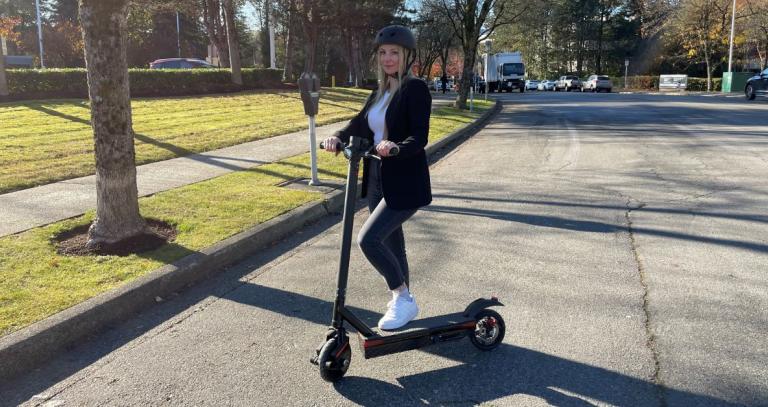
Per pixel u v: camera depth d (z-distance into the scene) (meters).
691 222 6.38
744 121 16.48
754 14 39.75
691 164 9.80
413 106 3.30
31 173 8.31
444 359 3.56
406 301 3.54
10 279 4.47
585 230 6.20
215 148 11.27
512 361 3.50
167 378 3.37
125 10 5.22
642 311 4.14
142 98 20.62
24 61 39.88
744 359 3.44
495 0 23.05
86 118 14.58
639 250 5.50
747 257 5.22
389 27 3.35
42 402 3.16
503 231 6.23
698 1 42.69
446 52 62.50
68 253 5.15
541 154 11.52
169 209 6.57
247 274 5.11
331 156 10.44
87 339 3.90
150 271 4.71
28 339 3.55
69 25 45.75
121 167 5.34
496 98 34.97
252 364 3.52
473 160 11.18
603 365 3.42
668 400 3.05
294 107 19.83
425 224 6.57
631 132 14.51
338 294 3.27
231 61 26.03
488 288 4.64
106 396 3.20
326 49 55.62
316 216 6.93
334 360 3.23
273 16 40.34
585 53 70.94
